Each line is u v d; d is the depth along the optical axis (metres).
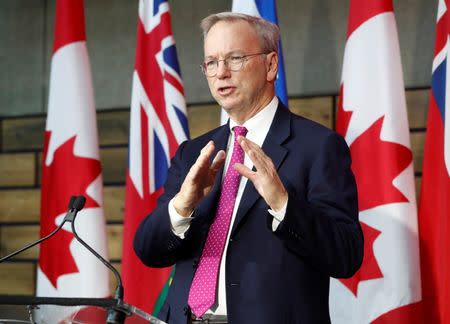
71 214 3.67
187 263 4.19
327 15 8.16
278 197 3.71
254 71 4.29
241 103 4.30
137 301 6.85
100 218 7.16
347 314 6.13
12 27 9.45
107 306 2.91
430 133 6.23
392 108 6.21
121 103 8.93
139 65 7.18
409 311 5.99
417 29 7.77
